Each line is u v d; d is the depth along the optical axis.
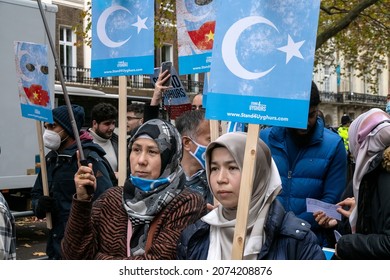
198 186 4.09
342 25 16.75
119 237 3.12
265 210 2.77
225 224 2.81
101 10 4.43
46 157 4.85
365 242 2.98
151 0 4.23
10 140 9.69
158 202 3.10
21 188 9.93
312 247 2.72
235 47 2.91
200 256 2.86
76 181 3.10
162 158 3.16
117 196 3.25
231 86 2.90
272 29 2.85
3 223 2.72
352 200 3.72
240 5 2.92
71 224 3.07
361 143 3.29
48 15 10.26
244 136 2.87
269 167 2.83
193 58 5.00
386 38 21.97
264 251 2.70
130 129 7.54
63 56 29.61
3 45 9.60
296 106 2.79
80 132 4.86
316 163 4.30
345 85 49.31
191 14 5.00
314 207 3.88
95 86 30.61
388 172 3.03
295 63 2.80
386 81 53.03
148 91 32.94
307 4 2.79
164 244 3.00
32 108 4.68
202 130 4.30
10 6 9.68
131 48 4.28
